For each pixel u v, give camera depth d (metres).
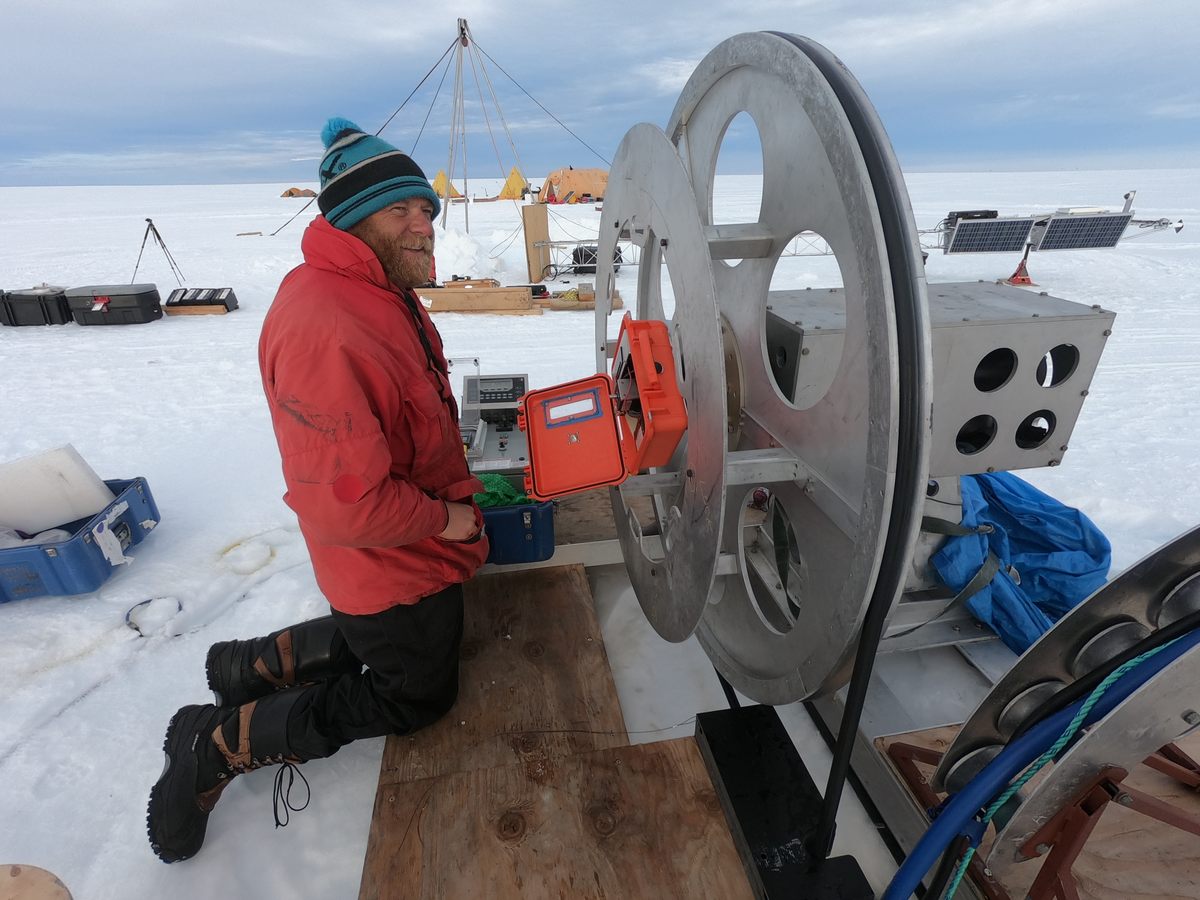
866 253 1.05
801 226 1.37
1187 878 1.33
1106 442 3.99
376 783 1.84
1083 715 1.01
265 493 3.56
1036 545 2.22
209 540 3.10
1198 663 0.89
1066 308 1.65
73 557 2.55
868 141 1.07
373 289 1.35
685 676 2.20
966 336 1.56
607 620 2.45
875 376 1.06
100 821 1.77
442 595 1.66
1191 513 3.17
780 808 1.44
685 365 1.48
